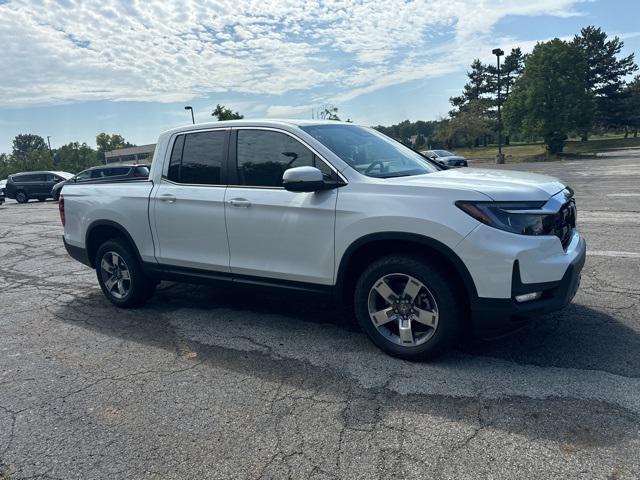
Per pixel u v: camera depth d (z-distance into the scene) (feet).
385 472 8.09
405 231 11.23
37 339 15.08
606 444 8.47
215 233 14.38
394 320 12.12
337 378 11.44
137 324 15.93
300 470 8.27
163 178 15.78
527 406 9.78
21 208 72.95
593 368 11.18
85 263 18.60
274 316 15.94
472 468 8.07
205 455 8.82
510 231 10.52
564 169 83.15
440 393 10.47
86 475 8.46
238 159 14.12
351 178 12.23
